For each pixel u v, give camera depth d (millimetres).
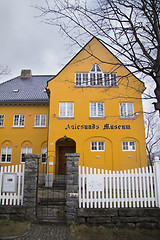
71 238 5953
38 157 7555
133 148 16750
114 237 6066
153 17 7070
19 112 21281
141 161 16359
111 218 6969
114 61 18062
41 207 9203
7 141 20750
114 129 16797
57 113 17125
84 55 18188
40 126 20859
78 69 17938
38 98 21703
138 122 17031
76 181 7203
